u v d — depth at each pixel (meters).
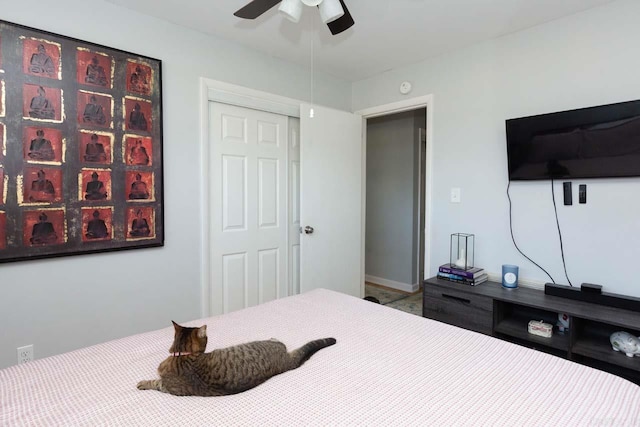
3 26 1.75
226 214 2.69
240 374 1.00
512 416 0.89
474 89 2.69
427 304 2.59
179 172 2.41
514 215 2.51
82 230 2.02
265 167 2.92
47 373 1.08
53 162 1.91
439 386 1.03
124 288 2.21
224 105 2.65
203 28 2.43
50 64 1.88
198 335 1.06
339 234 3.30
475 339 1.37
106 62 2.07
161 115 2.29
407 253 4.37
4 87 1.76
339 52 2.83
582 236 2.22
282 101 2.97
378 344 1.32
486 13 2.21
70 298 2.01
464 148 2.76
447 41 2.62
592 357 1.88
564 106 2.27
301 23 2.36
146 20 2.23
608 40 2.10
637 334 1.92
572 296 2.14
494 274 2.63
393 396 0.98
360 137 3.48
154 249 2.32
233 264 2.75
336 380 1.06
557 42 2.29
